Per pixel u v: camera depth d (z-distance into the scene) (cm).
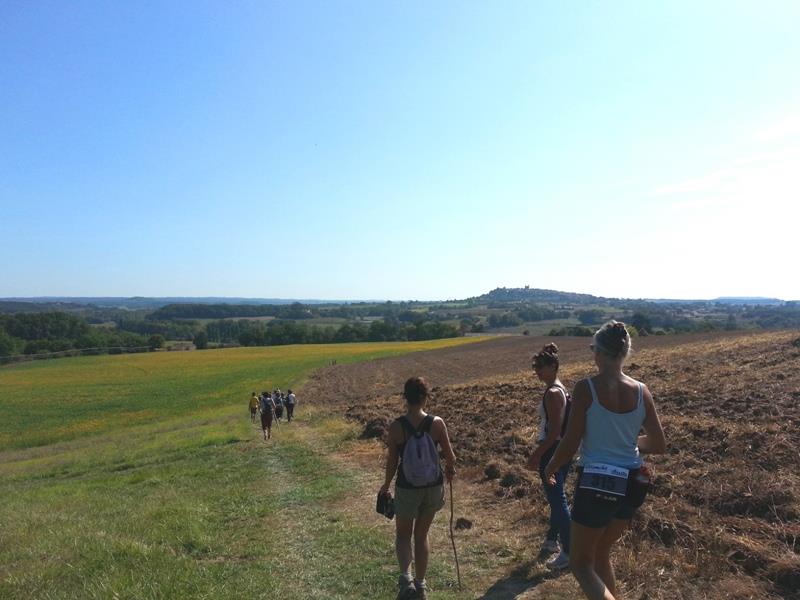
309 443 1655
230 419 3062
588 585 346
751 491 640
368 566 585
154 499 1073
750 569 495
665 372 1962
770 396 1181
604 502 343
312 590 534
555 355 540
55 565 653
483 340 9444
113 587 546
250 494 1005
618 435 353
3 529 906
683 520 608
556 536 559
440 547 625
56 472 1928
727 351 2395
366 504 859
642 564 518
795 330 3222
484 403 1878
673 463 814
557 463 371
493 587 511
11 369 7775
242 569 605
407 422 512
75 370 7325
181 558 639
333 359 7350
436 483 500
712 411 1138
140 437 2775
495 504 777
